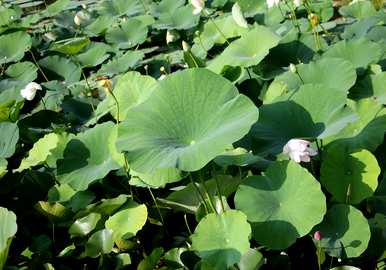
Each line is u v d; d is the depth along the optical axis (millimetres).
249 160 3400
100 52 5988
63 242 3631
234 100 3195
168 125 3238
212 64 4633
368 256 3100
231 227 3062
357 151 3232
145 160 3098
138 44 6270
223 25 5676
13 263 3486
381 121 3564
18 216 3838
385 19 5133
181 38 6266
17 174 3994
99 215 3471
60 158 3773
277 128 3453
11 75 5910
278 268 3143
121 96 4332
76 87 5508
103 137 3771
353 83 3982
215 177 3299
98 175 3576
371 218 3188
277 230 3064
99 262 3369
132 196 3607
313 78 4117
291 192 3117
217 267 2992
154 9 7047
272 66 4609
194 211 3486
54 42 6930
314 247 3238
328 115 3373
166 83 3336
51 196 3762
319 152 3467
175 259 3223
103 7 7816
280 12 5945
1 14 8195
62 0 8391
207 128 3184
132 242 3391
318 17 5418
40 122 4852
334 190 3230
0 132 4035
